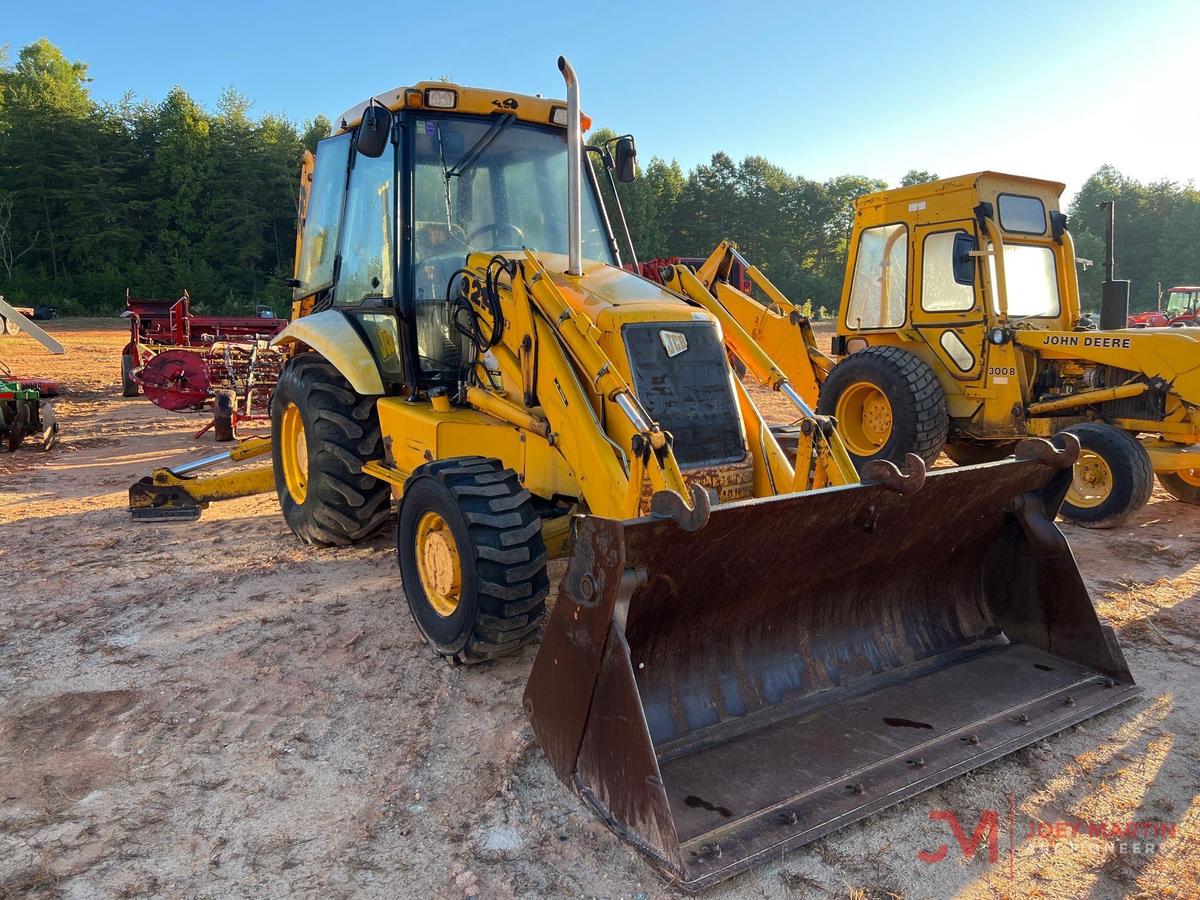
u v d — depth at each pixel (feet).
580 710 8.79
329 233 18.92
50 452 30.63
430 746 10.34
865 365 22.94
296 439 18.76
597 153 17.26
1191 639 13.60
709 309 14.37
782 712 10.15
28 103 207.21
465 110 15.58
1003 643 12.28
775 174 253.44
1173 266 213.25
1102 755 10.02
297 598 15.44
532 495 12.98
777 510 8.98
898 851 8.35
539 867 8.14
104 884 7.93
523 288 12.48
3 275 193.88
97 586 16.15
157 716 11.12
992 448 24.79
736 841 7.90
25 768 9.93
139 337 47.34
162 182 215.31
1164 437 20.92
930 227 22.93
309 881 7.98
